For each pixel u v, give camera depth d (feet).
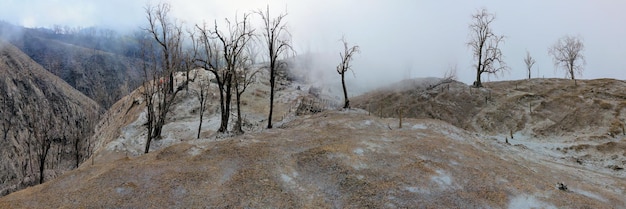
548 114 167.73
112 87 490.90
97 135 213.46
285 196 67.00
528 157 113.80
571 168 104.94
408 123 131.23
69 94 318.65
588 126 147.95
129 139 149.59
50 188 70.95
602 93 179.52
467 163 87.30
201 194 66.39
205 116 177.78
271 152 88.58
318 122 133.39
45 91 294.87
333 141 100.07
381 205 63.87
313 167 80.02
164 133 150.71
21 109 248.11
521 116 172.24
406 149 93.86
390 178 74.38
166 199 64.34
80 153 198.59
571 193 75.97
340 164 80.07
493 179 78.23
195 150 92.43
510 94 202.49
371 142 98.84
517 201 68.74
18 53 321.11
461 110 196.24
